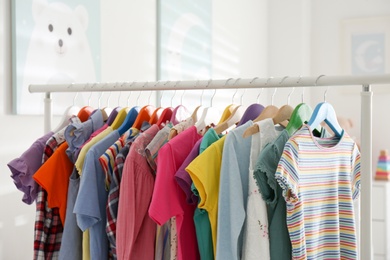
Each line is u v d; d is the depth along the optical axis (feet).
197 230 3.87
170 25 8.89
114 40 7.51
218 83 4.23
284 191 3.46
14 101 5.74
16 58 5.75
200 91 9.82
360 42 13.33
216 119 4.68
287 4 13.56
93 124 4.68
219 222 3.67
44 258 4.49
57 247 4.58
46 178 4.33
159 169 3.82
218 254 3.65
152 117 4.59
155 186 3.81
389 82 3.57
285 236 3.71
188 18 9.52
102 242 4.26
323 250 4.00
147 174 4.12
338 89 13.50
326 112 4.01
